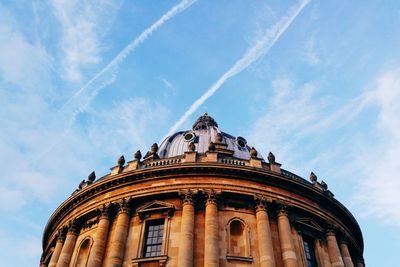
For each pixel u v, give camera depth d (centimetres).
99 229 3278
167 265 2916
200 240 3045
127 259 3053
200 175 3388
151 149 4394
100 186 3566
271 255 2962
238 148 4609
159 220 3262
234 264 2925
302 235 3362
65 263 3391
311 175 4081
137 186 3450
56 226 3978
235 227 3212
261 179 3425
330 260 3350
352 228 3931
